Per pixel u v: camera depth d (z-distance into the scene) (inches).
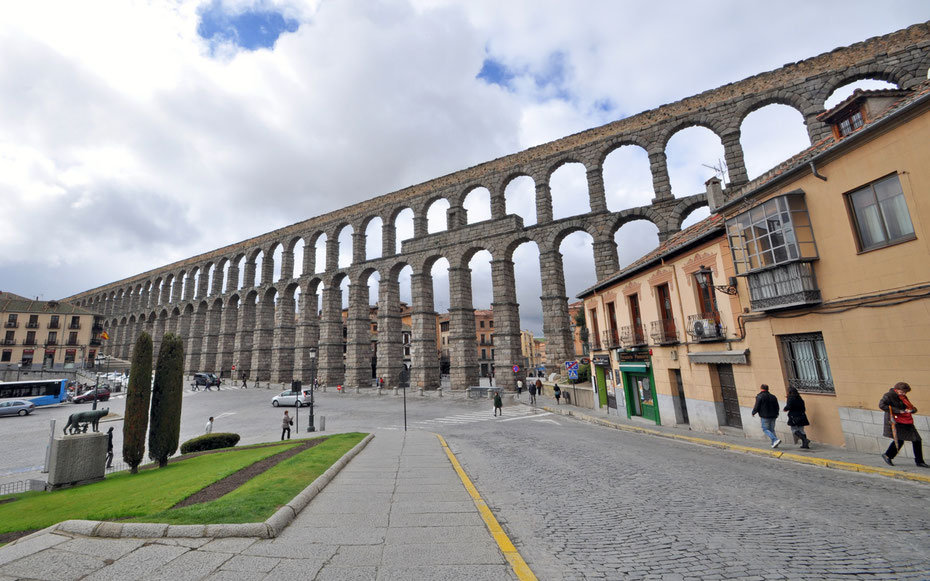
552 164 1589.6
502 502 297.3
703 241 625.6
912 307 363.3
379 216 2133.4
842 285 423.5
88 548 207.5
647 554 201.3
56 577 177.2
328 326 2142.0
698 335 623.8
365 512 266.7
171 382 597.0
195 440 740.0
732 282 567.8
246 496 281.6
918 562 187.3
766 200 488.1
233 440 769.6
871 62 1062.4
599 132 1486.2
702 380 641.6
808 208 457.4
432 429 887.1
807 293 444.8
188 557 195.2
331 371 2100.1
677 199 1301.7
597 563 191.5
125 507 278.4
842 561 189.8
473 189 1834.4
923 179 352.2
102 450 516.1
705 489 320.8
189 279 3004.4
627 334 852.6
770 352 515.2
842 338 426.0
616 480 358.0
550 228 1549.0
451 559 192.1
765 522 243.4
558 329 1486.2
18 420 1347.2
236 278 2743.6
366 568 182.5
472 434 754.2
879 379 391.5
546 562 193.0
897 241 372.8
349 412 1299.2
